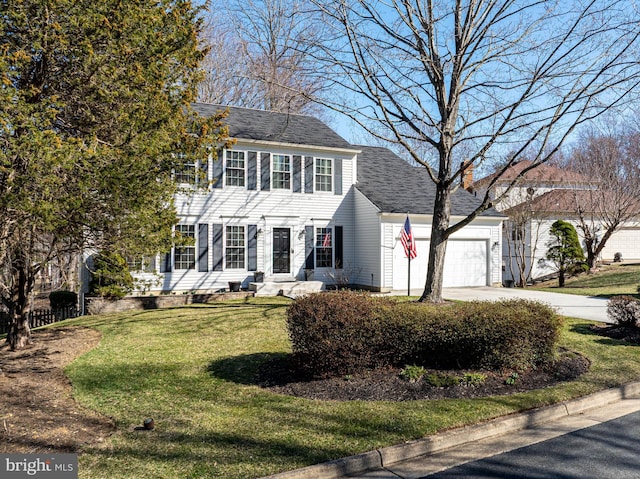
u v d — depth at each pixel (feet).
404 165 78.43
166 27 23.80
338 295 22.67
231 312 43.34
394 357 21.84
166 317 41.19
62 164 17.47
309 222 64.44
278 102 82.69
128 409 18.01
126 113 21.97
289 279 62.64
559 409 18.42
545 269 86.22
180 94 24.04
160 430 15.81
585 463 14.02
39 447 14.48
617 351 27.63
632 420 17.80
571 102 28.91
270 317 40.09
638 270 76.02
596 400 19.71
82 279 49.19
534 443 15.72
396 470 13.75
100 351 28.37
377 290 62.39
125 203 21.16
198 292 56.80
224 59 82.64
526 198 82.94
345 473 13.42
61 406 18.43
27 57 19.02
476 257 69.97
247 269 60.03
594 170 82.58
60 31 19.95
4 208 18.58
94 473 12.73
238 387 20.75
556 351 24.18
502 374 21.44
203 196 57.31
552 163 92.07
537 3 30.53
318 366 20.93
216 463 13.29
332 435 15.20
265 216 61.36
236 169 59.72
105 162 19.95
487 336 21.15
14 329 29.30
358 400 18.65
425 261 65.62
